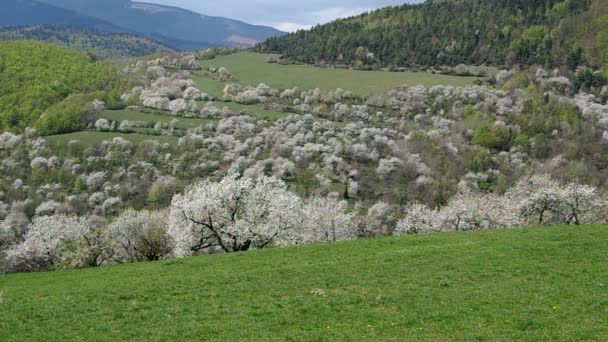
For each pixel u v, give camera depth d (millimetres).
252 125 162625
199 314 27141
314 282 32312
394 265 35469
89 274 42781
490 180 127688
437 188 121812
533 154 135500
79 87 177250
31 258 67250
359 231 98562
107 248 62469
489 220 82000
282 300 28781
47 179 125625
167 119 169000
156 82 198125
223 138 152250
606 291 27156
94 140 144625
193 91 192125
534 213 77375
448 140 147000
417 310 25562
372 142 148250
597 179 114125
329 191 127375
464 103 175750
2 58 170875
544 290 27750
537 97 164250
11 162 131500
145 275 39062
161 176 129250
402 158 137375
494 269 32812
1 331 25859
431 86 192250
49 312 28844
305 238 71062
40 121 147750
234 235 55500
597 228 44688
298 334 23297
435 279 31312
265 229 55594
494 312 24594
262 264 39469
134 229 63000
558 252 36031
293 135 160500
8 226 96375
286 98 199500
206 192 56750
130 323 26312
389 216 109875
